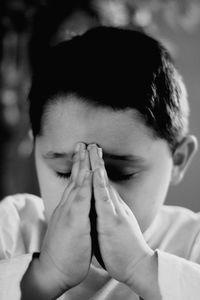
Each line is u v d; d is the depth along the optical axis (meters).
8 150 1.71
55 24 1.48
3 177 1.71
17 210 0.98
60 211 0.77
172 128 0.88
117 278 0.77
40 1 1.49
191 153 0.96
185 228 0.98
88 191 0.75
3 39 1.58
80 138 0.78
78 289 0.89
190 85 2.31
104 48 0.88
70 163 0.80
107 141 0.78
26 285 0.75
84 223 0.75
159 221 0.99
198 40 2.29
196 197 2.31
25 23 1.53
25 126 1.69
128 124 0.79
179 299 0.73
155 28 1.67
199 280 0.75
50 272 0.76
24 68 1.63
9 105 1.69
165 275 0.75
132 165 0.80
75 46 0.90
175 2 1.70
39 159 0.85
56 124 0.81
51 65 0.88
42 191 0.85
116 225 0.76
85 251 0.76
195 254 0.93
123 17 1.54
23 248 0.91
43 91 0.85
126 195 0.80
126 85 0.81
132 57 0.87
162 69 0.88
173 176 0.95
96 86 0.80
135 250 0.76
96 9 1.49
